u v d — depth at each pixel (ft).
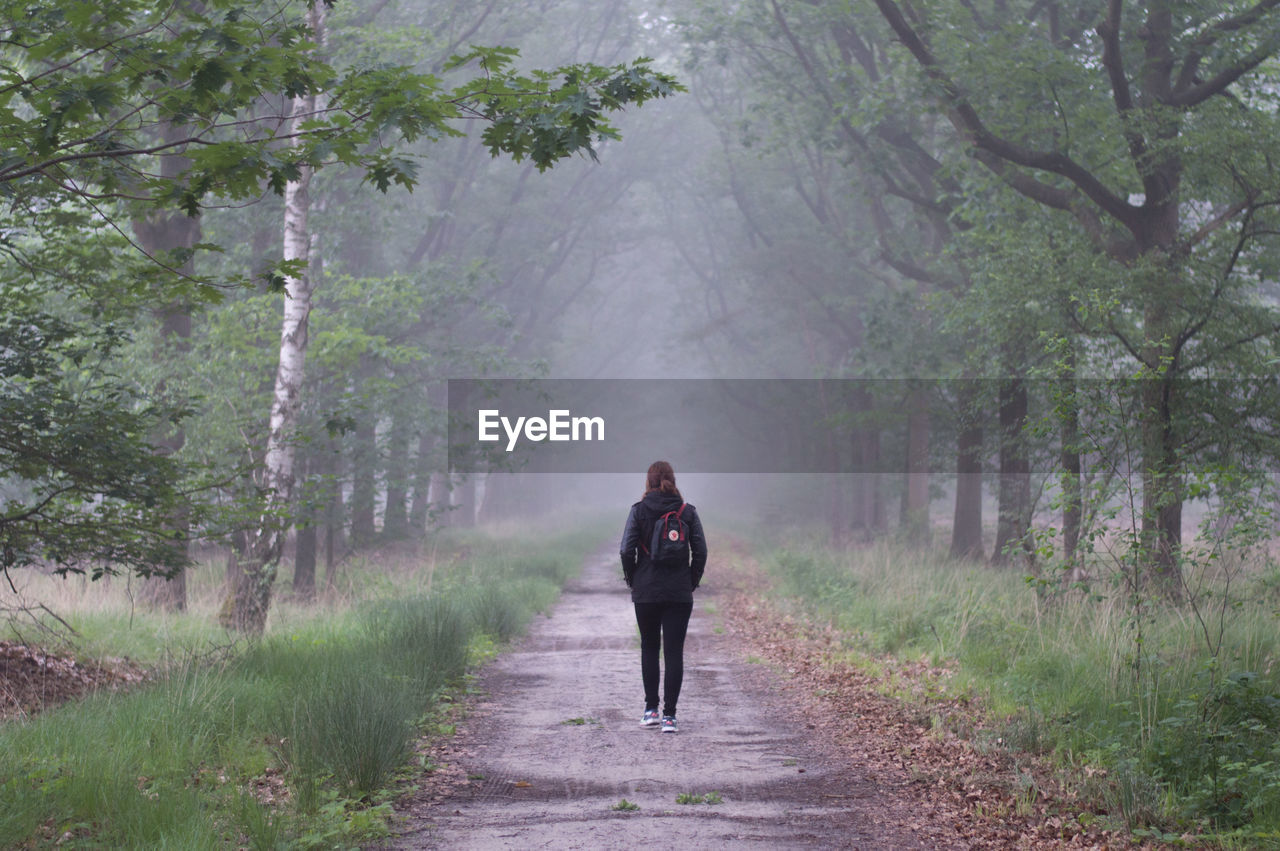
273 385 59.21
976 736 23.54
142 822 15.93
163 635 39.29
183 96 18.72
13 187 24.98
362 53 57.52
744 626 49.57
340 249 75.10
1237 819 17.15
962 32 53.78
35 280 30.01
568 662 38.11
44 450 26.48
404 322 78.18
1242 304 45.11
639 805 18.80
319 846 15.92
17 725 22.63
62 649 34.47
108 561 30.09
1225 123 44.29
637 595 25.94
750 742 24.41
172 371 52.21
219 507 30.94
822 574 60.70
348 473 69.92
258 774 19.95
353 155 18.94
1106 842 16.49
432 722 25.98
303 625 43.96
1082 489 31.01
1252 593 34.24
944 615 40.01
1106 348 43.83
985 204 53.88
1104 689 25.59
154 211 28.94
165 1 19.44
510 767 21.85
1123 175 52.08
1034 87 50.49
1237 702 22.06
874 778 20.76
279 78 19.01
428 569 66.03
